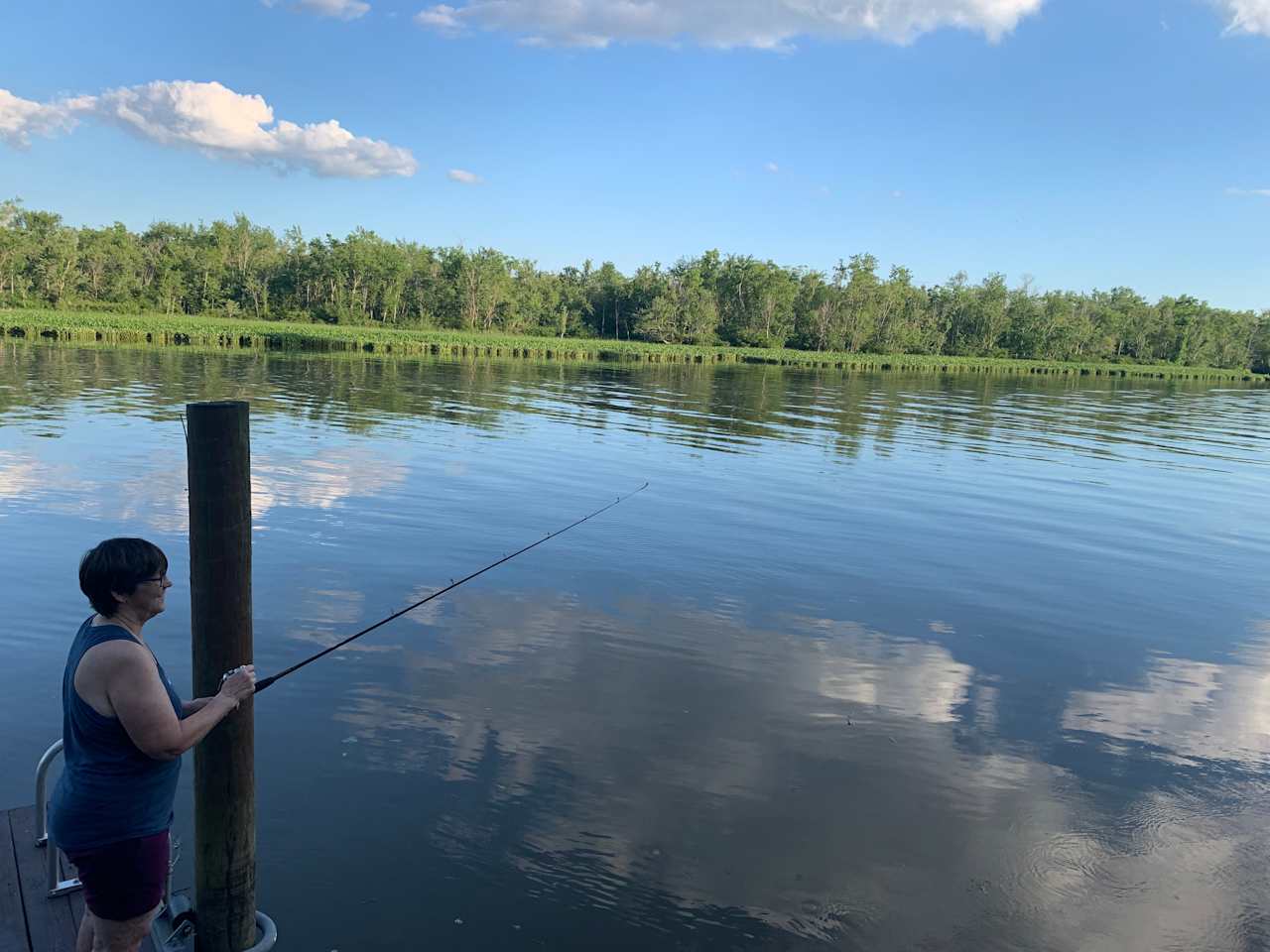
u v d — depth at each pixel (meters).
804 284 116.75
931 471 17.86
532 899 4.08
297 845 4.37
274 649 6.82
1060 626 8.58
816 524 12.35
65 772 2.59
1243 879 4.64
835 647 7.62
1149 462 21.48
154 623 7.15
